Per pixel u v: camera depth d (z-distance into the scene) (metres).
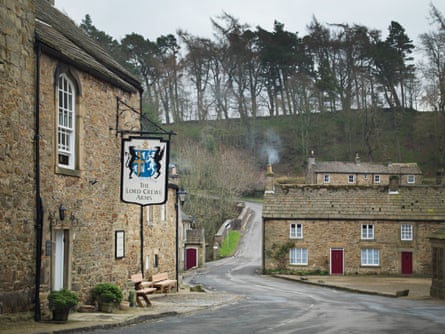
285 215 45.97
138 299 19.00
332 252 45.56
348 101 97.88
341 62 101.12
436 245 29.52
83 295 16.09
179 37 99.56
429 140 90.50
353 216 45.56
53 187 14.54
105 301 16.34
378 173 80.81
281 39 104.44
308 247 45.72
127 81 20.19
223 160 73.25
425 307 22.62
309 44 104.44
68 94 15.72
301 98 96.50
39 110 13.92
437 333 13.55
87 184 16.39
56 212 14.62
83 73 16.17
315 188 47.81
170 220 30.91
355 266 45.44
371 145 93.31
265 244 46.12
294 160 93.38
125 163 16.34
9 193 12.59
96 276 16.92
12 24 12.86
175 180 33.03
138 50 92.19
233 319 16.06
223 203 71.12
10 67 12.73
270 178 48.22
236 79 100.44
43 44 13.98
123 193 16.27
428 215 45.41
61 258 15.17
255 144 96.00
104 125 17.53
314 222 45.81
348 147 93.69
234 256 58.75
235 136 94.31
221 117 96.56
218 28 101.81
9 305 12.59
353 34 101.31
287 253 45.81
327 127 97.56
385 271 45.28
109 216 17.92
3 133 12.41
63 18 21.20
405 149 91.88
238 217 71.19
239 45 100.31
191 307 19.27
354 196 47.06
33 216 13.59
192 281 39.31
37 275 13.62
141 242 22.06
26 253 13.27
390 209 45.94
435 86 83.31
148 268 26.64
